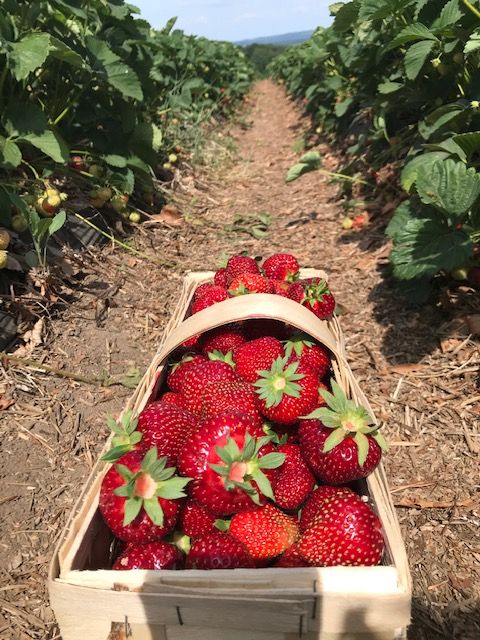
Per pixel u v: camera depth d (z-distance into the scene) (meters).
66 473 0.35
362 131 0.97
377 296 0.54
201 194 0.90
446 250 0.44
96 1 0.62
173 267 0.63
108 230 0.63
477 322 0.46
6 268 0.46
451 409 0.40
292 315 0.27
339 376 0.28
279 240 0.73
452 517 0.32
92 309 0.50
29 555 0.30
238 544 0.20
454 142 0.49
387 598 0.17
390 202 0.72
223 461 0.20
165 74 1.25
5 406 0.39
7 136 0.52
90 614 0.18
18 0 0.54
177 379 0.28
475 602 0.27
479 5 0.51
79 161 0.65
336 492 0.21
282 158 1.27
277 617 0.17
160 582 0.18
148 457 0.19
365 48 0.79
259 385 0.25
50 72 0.60
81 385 0.42
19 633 0.26
